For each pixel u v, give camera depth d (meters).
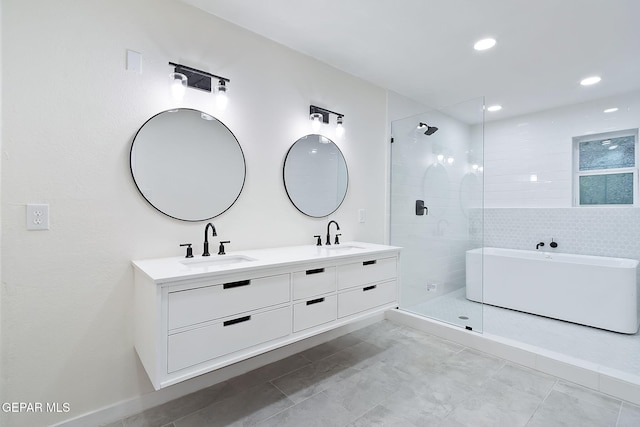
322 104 2.64
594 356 2.28
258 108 2.22
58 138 1.49
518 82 3.03
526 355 2.21
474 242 3.03
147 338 1.43
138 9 1.71
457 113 3.01
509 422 1.61
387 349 2.50
